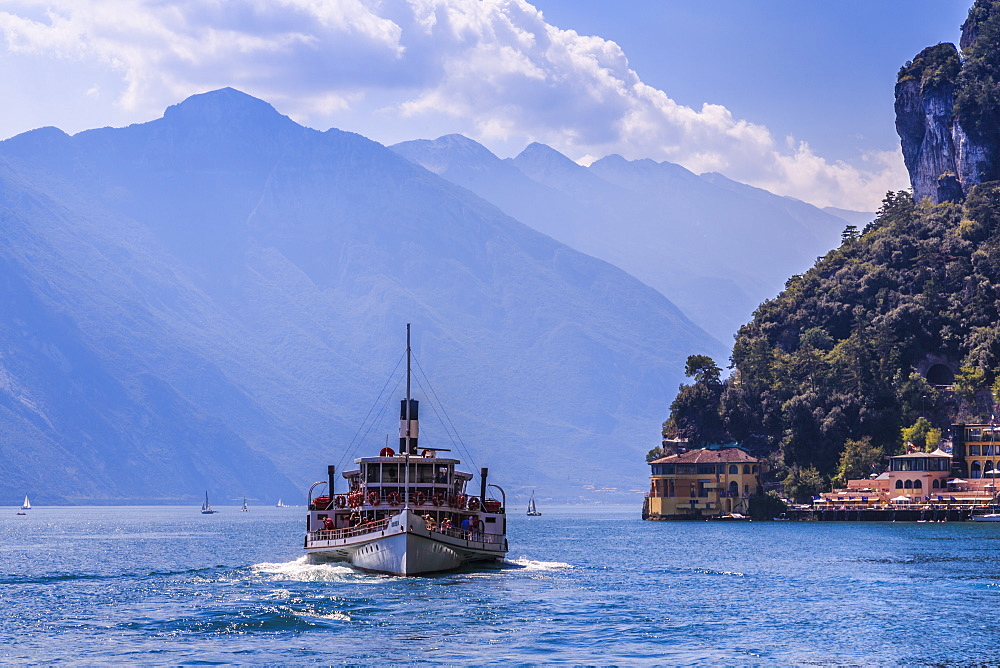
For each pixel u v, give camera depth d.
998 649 199.00
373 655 191.00
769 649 198.12
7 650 195.38
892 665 187.38
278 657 189.50
